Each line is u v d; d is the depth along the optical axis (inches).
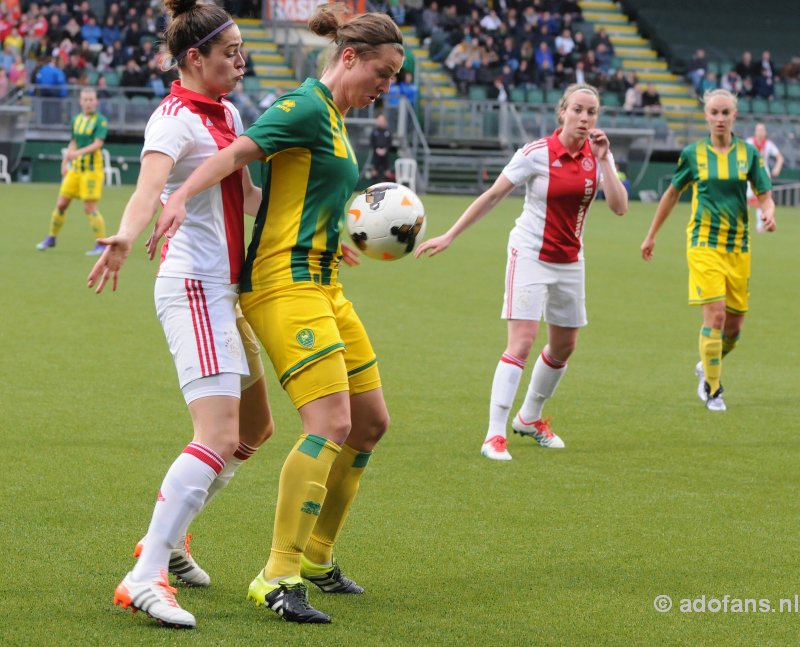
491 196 491.8
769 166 2132.1
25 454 455.2
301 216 304.5
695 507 415.2
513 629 295.1
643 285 1080.8
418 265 1185.4
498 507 409.4
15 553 341.1
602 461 483.5
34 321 769.6
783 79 2608.3
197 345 297.1
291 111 297.1
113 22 2292.1
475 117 2288.4
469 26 2454.5
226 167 291.0
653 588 328.5
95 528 367.2
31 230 1364.4
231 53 304.2
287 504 301.0
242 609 305.7
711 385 593.9
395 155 2252.7
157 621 290.0
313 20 318.3
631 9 2800.2
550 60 2463.1
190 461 295.3
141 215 284.4
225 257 305.0
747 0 2856.8
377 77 307.4
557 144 491.5
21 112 2113.7
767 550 365.7
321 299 306.2
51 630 284.2
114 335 732.7
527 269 494.6
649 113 2335.1
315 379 302.2
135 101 2149.4
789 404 609.9
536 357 725.9
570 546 366.3
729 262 600.4
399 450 490.6
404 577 335.3
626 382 658.2
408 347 737.6
